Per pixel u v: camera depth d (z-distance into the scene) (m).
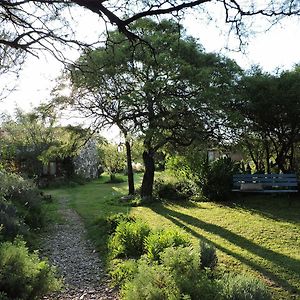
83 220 10.90
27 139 23.66
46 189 22.78
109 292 5.01
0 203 8.00
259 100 12.77
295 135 13.16
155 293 3.81
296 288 4.89
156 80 11.47
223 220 9.63
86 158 30.39
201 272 4.16
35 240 8.05
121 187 23.09
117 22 3.63
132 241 6.64
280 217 9.73
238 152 15.55
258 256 6.30
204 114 12.18
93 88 12.43
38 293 4.14
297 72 12.71
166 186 14.40
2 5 4.09
